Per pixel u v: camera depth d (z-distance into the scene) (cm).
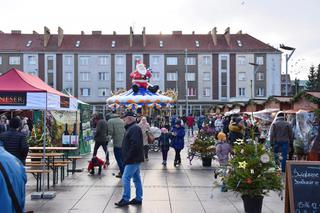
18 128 938
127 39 7575
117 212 891
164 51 7294
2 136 911
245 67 7325
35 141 1534
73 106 1283
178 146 1689
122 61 7294
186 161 1858
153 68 7294
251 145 902
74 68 7250
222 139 1209
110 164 1742
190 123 3897
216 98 7306
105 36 7612
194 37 7694
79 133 2100
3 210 345
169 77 7306
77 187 1191
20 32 7588
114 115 1362
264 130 2264
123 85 7269
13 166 365
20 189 365
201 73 7319
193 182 1278
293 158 1623
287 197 762
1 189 348
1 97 983
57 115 1908
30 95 988
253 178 862
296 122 1625
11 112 2278
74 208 930
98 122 1537
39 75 7219
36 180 1221
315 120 1542
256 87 7331
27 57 7212
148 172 1502
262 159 865
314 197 746
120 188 1176
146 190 1145
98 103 7250
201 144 1681
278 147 1441
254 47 7412
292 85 7800
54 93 1065
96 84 7256
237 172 874
